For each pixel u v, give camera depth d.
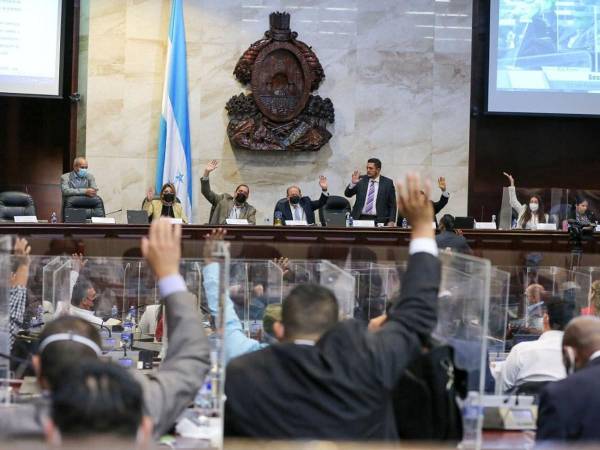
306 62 13.95
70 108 14.03
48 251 10.44
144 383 2.65
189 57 13.91
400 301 2.71
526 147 15.05
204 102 13.93
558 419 3.05
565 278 7.11
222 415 2.70
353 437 2.53
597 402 3.03
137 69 13.78
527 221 12.08
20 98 14.42
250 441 2.48
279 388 2.57
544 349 4.89
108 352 5.93
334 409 2.53
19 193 11.46
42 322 5.98
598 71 13.82
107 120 13.75
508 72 13.80
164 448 2.90
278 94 13.94
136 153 13.78
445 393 2.99
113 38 13.76
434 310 2.70
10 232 10.32
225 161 14.01
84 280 6.47
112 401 1.61
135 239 10.63
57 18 12.99
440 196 13.84
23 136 14.47
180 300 2.78
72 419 1.59
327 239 10.95
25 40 12.95
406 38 14.25
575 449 1.48
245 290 5.77
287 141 13.91
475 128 14.52
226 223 11.37
